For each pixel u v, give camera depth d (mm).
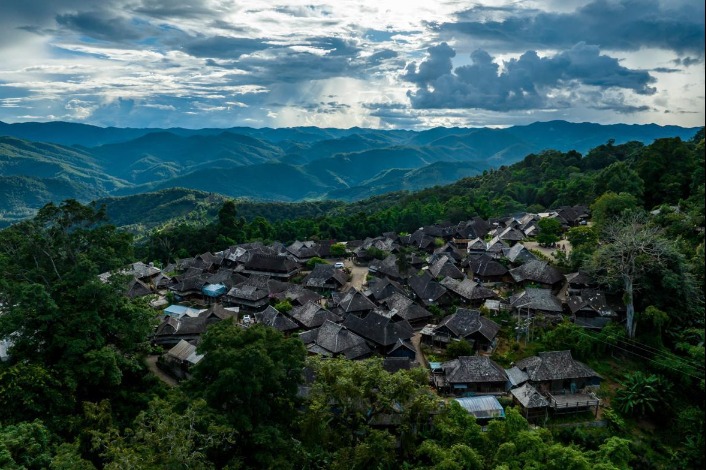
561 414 54469
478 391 57906
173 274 114375
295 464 40812
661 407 54500
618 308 67312
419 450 42156
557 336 63500
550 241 103750
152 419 39438
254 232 154875
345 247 129625
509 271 84750
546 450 39000
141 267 106812
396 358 60781
